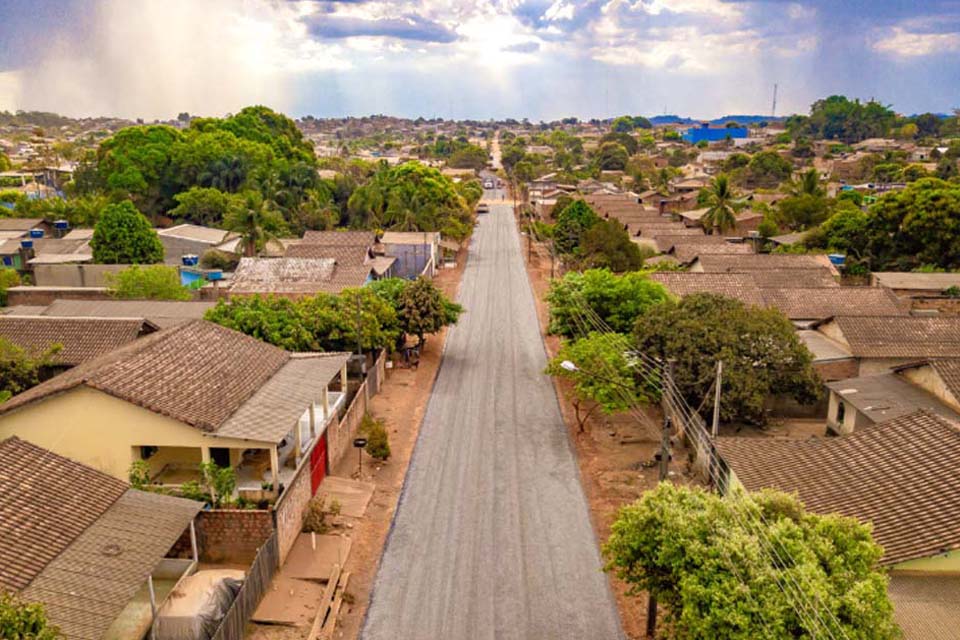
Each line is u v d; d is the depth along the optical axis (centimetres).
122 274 5066
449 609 2117
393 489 2877
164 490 2325
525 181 15400
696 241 7162
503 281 7088
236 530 2247
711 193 10700
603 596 2191
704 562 1536
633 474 3008
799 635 1409
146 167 9012
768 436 3388
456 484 2923
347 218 9662
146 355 2647
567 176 15162
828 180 13975
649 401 3397
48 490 1898
